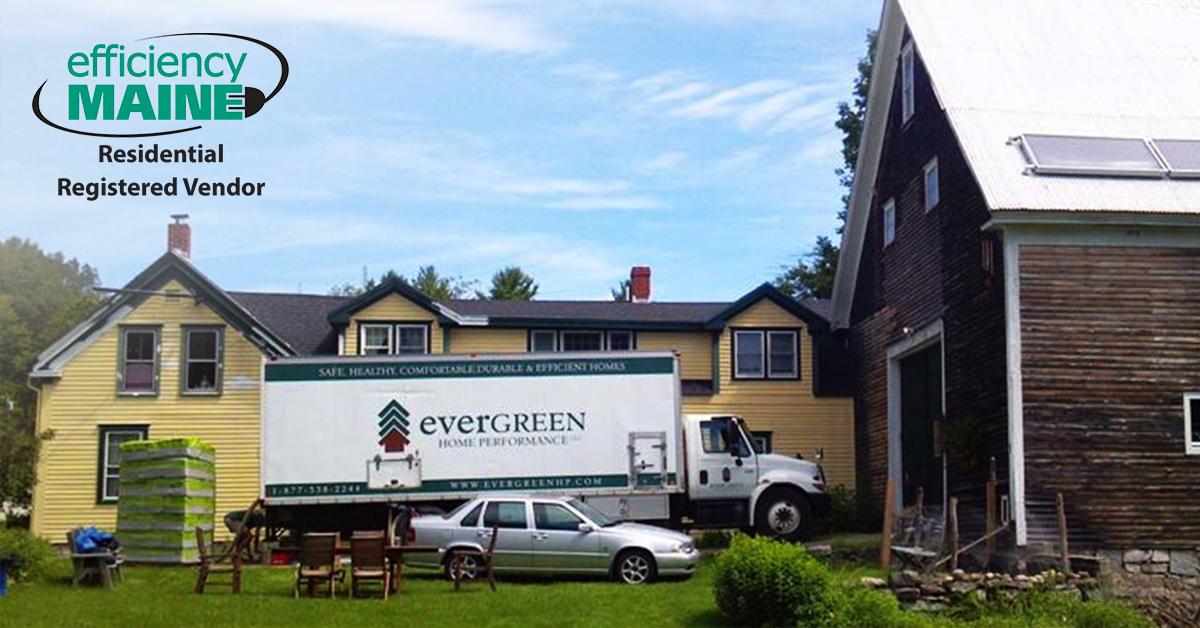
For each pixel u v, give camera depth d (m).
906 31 30.00
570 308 36.62
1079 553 22.77
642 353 26.67
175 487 25.86
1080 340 23.36
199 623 17.94
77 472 32.34
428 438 26.31
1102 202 23.44
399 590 20.69
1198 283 23.66
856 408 34.56
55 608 19.08
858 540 27.58
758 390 34.97
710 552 26.92
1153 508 23.05
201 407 32.81
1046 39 28.78
